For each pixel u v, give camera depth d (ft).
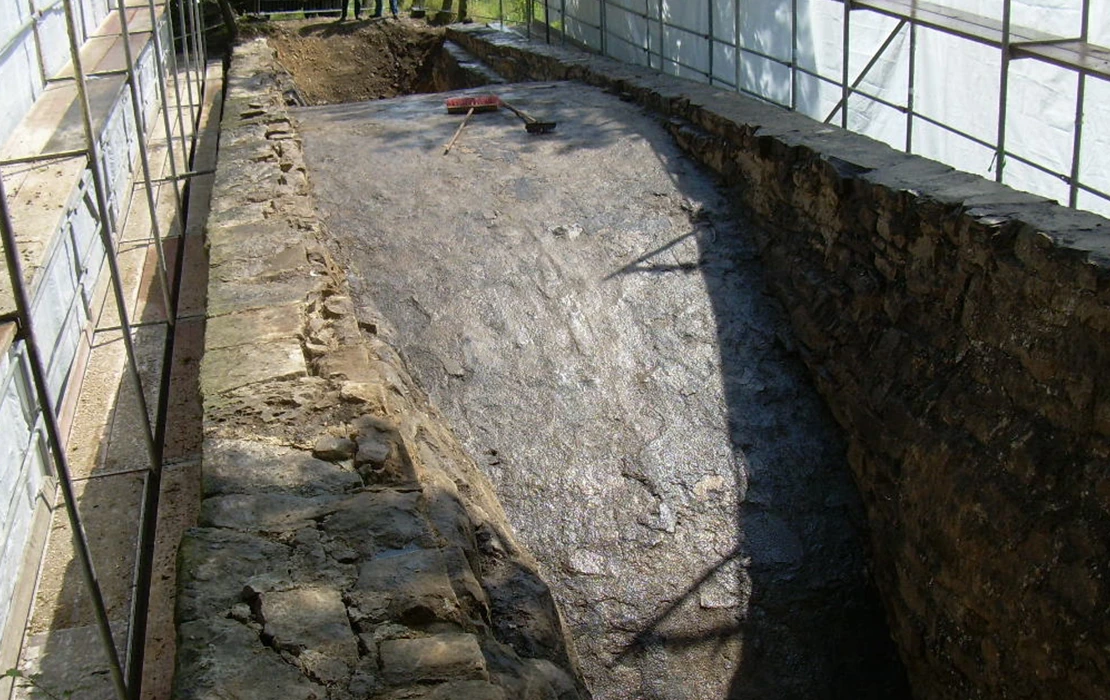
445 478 13.57
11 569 13.03
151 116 33.17
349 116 31.89
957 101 21.79
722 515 18.92
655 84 31.73
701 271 23.29
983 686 15.65
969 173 19.48
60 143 18.93
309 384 12.95
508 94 34.14
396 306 21.66
